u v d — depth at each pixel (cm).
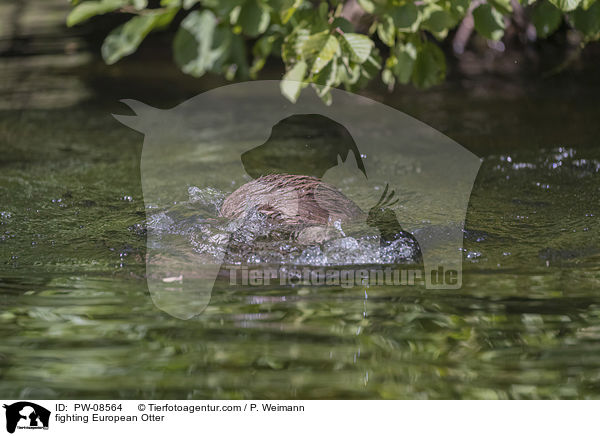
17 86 1259
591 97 1104
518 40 1496
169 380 324
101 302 406
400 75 577
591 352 346
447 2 495
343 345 354
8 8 2223
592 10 518
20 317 386
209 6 352
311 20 500
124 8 367
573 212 565
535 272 444
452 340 360
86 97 1164
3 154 812
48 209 593
